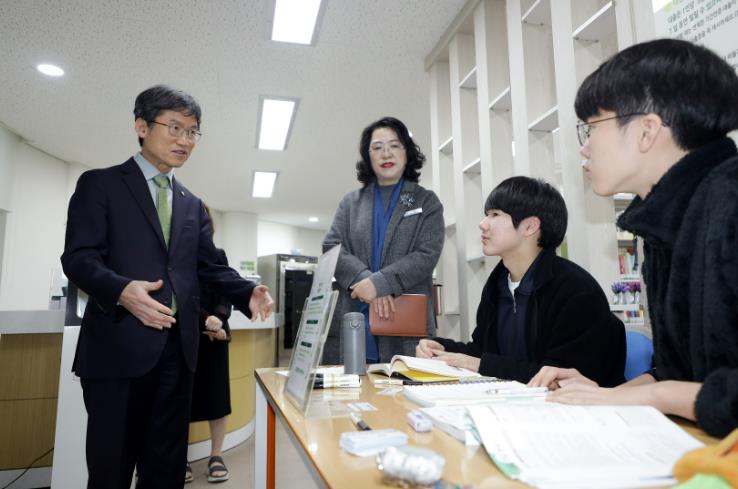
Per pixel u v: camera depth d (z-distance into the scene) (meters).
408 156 2.14
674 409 0.66
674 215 0.74
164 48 3.49
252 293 1.69
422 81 4.05
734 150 0.74
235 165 6.05
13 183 4.89
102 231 1.40
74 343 2.00
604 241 2.12
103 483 1.32
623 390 0.71
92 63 3.66
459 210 3.21
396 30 3.39
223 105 4.41
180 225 1.56
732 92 0.73
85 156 5.53
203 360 2.59
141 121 1.53
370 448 0.58
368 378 1.25
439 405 0.81
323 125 4.88
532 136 2.50
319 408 0.86
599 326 1.22
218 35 3.36
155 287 1.33
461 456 0.56
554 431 0.57
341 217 2.17
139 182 1.50
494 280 1.58
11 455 2.59
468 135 3.23
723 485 0.42
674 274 0.74
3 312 2.52
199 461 2.96
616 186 0.80
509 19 2.69
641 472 0.47
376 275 1.74
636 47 0.79
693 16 1.53
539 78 2.55
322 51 3.59
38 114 4.46
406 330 1.67
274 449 1.45
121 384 1.36
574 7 2.20
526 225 1.43
